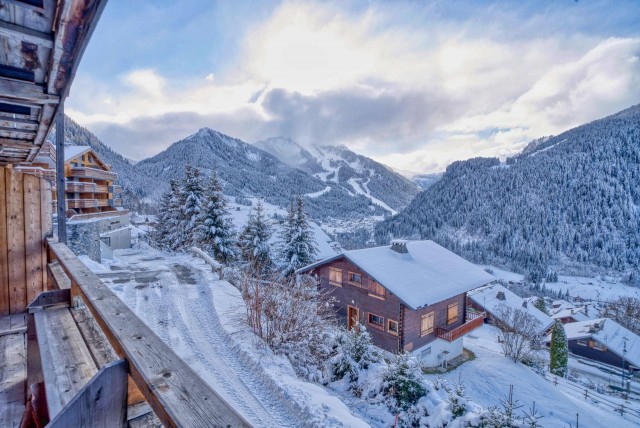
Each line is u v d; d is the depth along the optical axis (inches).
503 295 1727.4
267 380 265.4
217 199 938.7
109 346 95.7
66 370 81.0
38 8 61.5
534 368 902.4
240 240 959.6
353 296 771.4
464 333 780.6
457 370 735.7
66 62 79.5
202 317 375.9
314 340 400.8
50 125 127.2
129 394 55.1
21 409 107.1
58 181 308.3
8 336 149.2
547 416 600.4
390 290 647.8
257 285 390.9
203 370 271.6
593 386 1040.8
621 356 1418.6
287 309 386.6
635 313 2080.5
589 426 592.4
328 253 1663.4
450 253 963.3
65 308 126.3
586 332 1583.4
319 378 368.5
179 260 709.3
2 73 86.1
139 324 66.0
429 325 734.5
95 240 615.8
